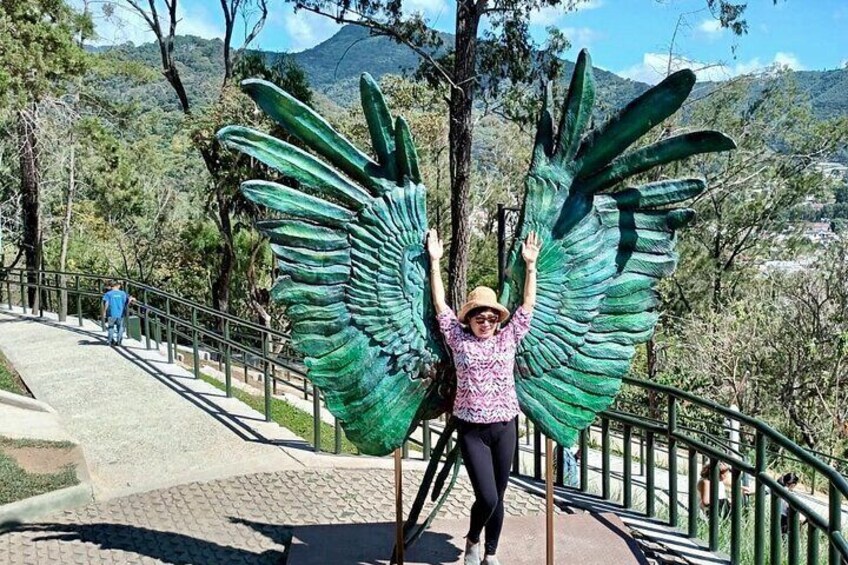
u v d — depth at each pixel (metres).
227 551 5.83
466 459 4.55
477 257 30.86
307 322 4.52
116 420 9.70
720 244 30.17
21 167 26.23
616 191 4.96
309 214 4.46
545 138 4.86
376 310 4.58
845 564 4.26
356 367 4.59
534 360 4.81
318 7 19.89
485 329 4.47
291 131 4.43
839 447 15.41
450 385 4.73
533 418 4.84
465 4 18.64
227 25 24.48
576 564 5.34
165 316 12.72
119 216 33.56
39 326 16.44
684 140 4.64
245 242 27.22
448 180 28.31
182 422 9.55
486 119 32.16
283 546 5.93
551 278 4.83
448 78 18.98
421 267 4.65
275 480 7.38
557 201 4.83
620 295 4.98
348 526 6.01
